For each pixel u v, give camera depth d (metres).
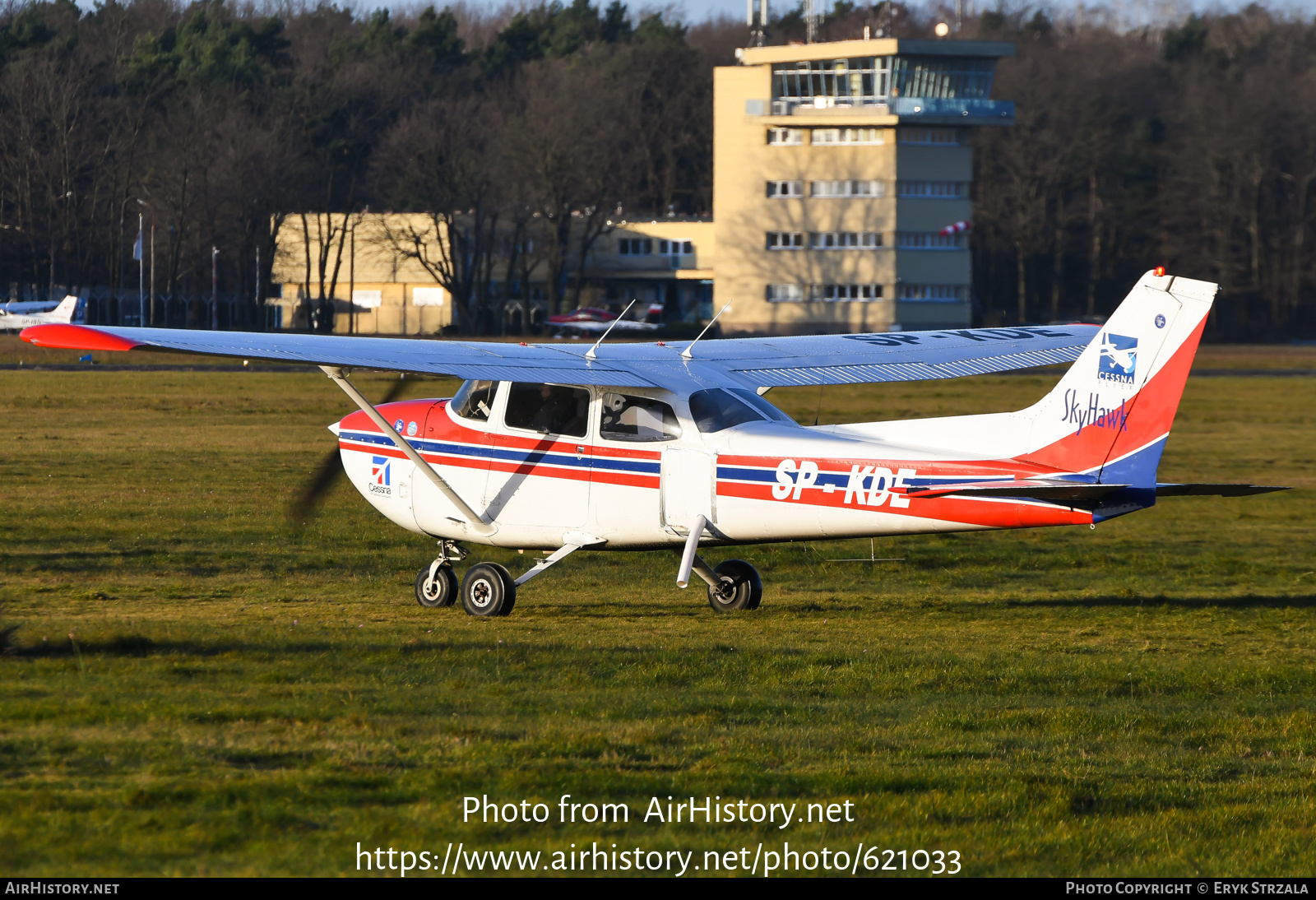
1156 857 22.25
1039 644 40.09
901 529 40.78
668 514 43.03
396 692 31.03
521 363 41.34
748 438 42.25
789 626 42.50
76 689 29.91
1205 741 29.12
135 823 21.73
